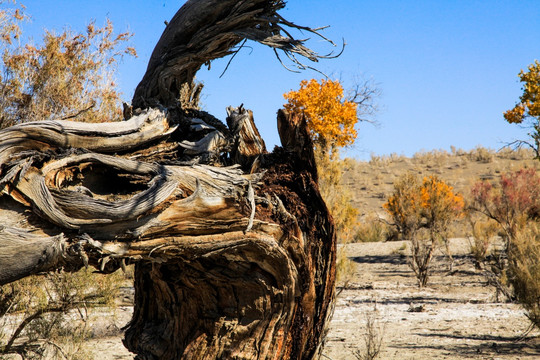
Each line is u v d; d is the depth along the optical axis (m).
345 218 16.28
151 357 5.54
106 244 3.88
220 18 5.41
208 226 4.38
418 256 18.39
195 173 4.41
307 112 16.38
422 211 20.16
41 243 3.61
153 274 5.18
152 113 4.80
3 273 3.54
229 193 4.45
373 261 23.28
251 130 5.43
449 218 20.17
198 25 5.44
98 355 8.35
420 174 51.78
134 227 3.97
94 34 9.93
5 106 9.15
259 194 5.05
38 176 3.73
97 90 9.90
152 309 5.77
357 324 11.54
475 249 20.47
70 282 7.01
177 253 4.33
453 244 25.28
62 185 4.02
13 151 3.80
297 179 5.32
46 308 6.95
